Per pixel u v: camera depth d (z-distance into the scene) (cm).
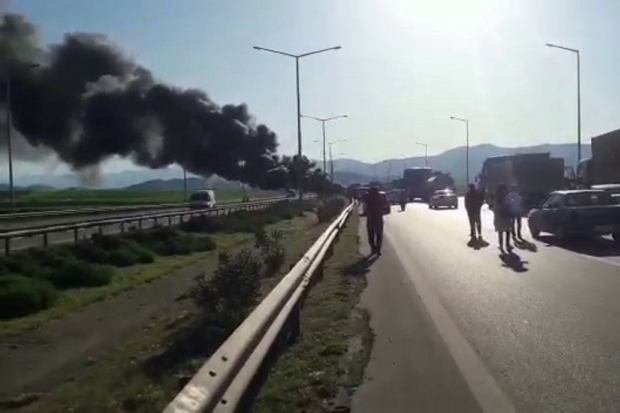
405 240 3478
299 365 1023
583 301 1573
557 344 1159
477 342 1188
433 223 4891
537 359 1063
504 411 822
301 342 1186
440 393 898
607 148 5234
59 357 1330
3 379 1163
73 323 1664
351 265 2380
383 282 1966
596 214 3009
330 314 1429
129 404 868
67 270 2259
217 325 1335
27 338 1502
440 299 1650
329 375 969
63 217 5278
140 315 1755
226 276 1406
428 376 980
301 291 1300
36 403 990
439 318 1409
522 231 3859
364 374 989
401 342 1194
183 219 5034
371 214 2764
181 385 912
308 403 859
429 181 10712
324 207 5459
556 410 821
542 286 1814
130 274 2514
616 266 2219
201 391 639
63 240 3516
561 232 3070
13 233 2670
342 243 3322
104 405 873
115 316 1747
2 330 1577
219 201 9362
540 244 3047
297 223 5459
